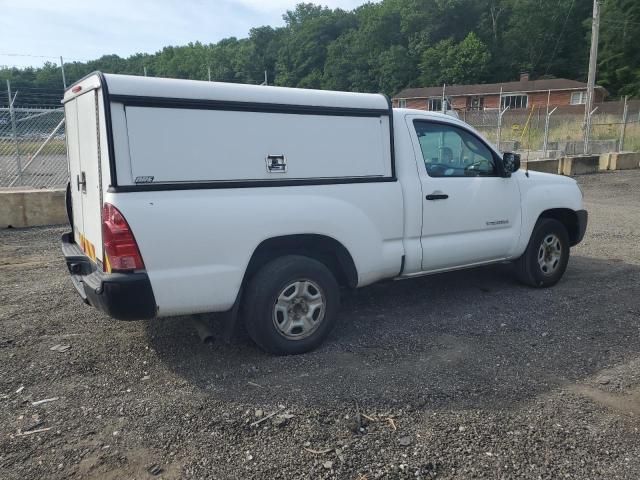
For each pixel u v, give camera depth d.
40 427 3.28
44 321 5.00
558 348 4.43
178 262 3.67
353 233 4.41
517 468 2.89
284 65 77.19
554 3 66.75
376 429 3.24
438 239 5.07
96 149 3.71
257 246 3.96
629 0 56.03
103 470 2.88
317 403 3.53
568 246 6.21
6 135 12.57
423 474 2.84
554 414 3.41
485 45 66.56
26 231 9.33
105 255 3.59
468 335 4.71
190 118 3.68
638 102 45.28
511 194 5.59
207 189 3.75
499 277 6.50
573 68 67.00
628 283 6.27
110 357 4.24
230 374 3.95
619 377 3.93
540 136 30.33
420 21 71.19
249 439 3.14
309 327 4.31
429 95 60.25
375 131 4.54
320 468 2.89
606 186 16.44
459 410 3.45
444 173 5.15
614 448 3.07
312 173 4.21
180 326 4.85
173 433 3.20
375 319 5.11
